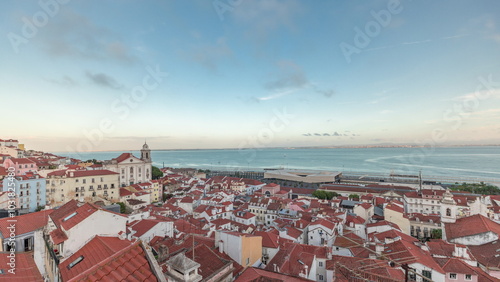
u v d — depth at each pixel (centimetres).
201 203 11944
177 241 4672
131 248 1878
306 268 4016
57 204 9250
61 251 2228
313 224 7181
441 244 5209
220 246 4238
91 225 2370
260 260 4619
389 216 8744
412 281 3781
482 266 4475
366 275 3700
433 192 11738
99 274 1581
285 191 15900
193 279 1914
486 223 5559
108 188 10875
